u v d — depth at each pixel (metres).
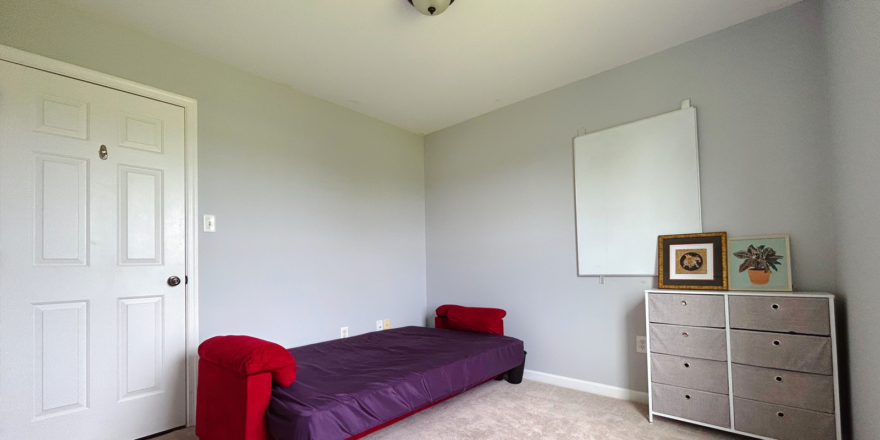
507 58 2.67
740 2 2.11
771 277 2.12
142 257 2.21
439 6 1.97
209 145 2.54
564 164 3.07
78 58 2.05
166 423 2.24
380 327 3.59
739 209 2.28
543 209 3.19
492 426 2.26
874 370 1.49
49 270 1.92
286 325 2.87
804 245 2.07
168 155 2.35
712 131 2.39
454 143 3.92
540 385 3.01
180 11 2.09
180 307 2.34
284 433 1.65
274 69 2.76
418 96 3.26
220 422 1.87
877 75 1.38
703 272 2.33
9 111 1.85
